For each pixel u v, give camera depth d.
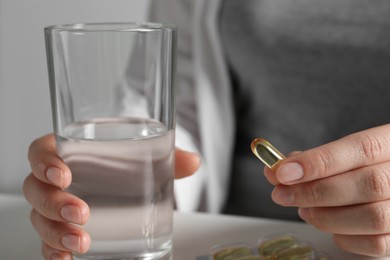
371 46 0.94
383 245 0.49
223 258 0.49
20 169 1.53
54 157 0.48
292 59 0.99
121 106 0.47
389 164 0.49
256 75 1.02
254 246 0.53
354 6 0.94
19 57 1.46
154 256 0.47
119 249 0.46
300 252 0.49
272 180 0.50
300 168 0.47
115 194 0.46
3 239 0.56
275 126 1.02
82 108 0.46
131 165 0.46
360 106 0.96
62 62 0.46
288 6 0.98
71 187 0.47
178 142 0.98
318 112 0.98
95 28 0.48
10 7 1.42
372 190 0.48
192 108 1.05
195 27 1.03
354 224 0.49
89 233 0.46
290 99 1.00
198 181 0.99
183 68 1.07
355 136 0.49
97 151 0.45
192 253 0.52
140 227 0.46
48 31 0.46
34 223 0.50
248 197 1.03
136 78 0.47
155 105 0.47
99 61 0.46
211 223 0.58
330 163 0.47
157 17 1.12
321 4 0.96
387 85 0.94
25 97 1.48
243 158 1.04
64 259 0.47
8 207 0.63
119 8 1.33
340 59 0.96
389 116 0.95
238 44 1.02
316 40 0.97
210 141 1.03
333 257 0.51
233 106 1.05
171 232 0.49
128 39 0.46
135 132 0.46
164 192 0.47
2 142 1.51
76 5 1.36
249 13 1.01
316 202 0.48
